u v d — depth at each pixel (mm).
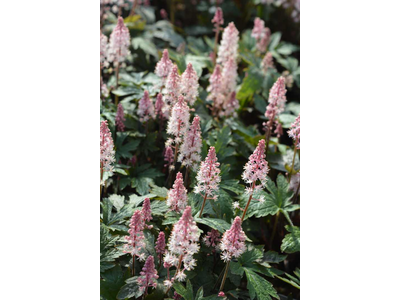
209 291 1048
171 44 1676
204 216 1136
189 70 1182
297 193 1218
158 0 2105
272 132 1501
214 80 1330
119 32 1271
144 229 1046
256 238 1197
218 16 1537
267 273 1048
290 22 2012
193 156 1089
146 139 1268
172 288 993
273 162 1294
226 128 1271
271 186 1172
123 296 954
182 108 1084
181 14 2086
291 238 1111
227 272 1059
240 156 1341
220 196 1126
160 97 1230
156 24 1805
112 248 1012
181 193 1012
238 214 1121
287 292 1182
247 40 1806
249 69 1555
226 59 1413
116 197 1120
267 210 1124
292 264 1213
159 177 1258
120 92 1302
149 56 1606
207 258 1092
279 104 1252
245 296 1061
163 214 1055
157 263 1015
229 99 1353
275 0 2078
